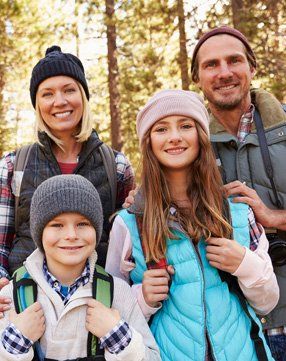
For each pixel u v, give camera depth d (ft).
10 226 9.18
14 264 8.89
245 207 8.16
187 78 33.76
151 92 37.45
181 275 7.49
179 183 8.36
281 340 8.83
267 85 25.75
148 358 6.81
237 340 7.25
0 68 41.63
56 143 9.41
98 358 6.80
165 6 35.27
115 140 39.37
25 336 6.63
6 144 43.80
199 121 8.16
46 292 7.00
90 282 7.19
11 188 9.16
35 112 9.64
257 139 9.32
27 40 40.22
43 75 9.32
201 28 31.12
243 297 7.68
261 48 27.17
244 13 27.71
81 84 9.57
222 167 9.43
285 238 9.05
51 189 7.18
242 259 7.40
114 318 6.80
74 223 7.18
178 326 7.33
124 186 9.75
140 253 7.84
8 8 38.55
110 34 38.96
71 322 6.94
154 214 7.78
